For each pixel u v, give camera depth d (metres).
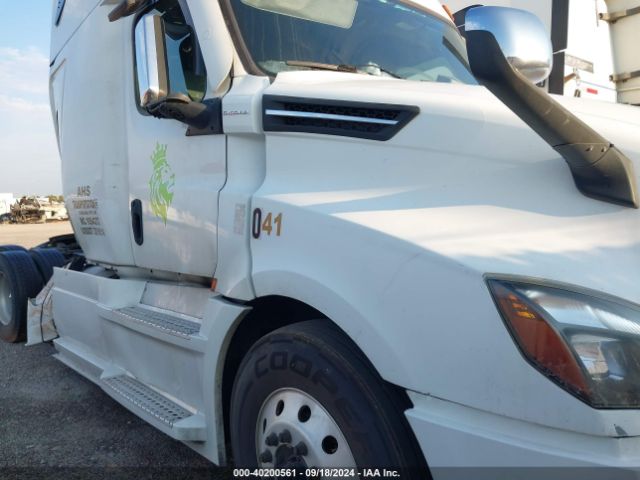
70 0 4.74
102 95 4.00
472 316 1.74
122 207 3.81
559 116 1.73
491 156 2.03
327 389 2.10
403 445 1.96
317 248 2.19
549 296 1.68
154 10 3.38
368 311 1.98
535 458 1.62
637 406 1.59
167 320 3.33
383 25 3.36
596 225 1.83
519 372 1.66
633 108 2.32
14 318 6.03
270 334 2.39
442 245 1.87
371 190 2.22
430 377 1.82
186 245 3.07
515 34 2.40
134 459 3.58
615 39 7.61
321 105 2.41
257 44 2.88
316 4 3.16
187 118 2.81
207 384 2.74
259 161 2.68
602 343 1.62
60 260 6.32
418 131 2.16
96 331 4.08
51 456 3.64
